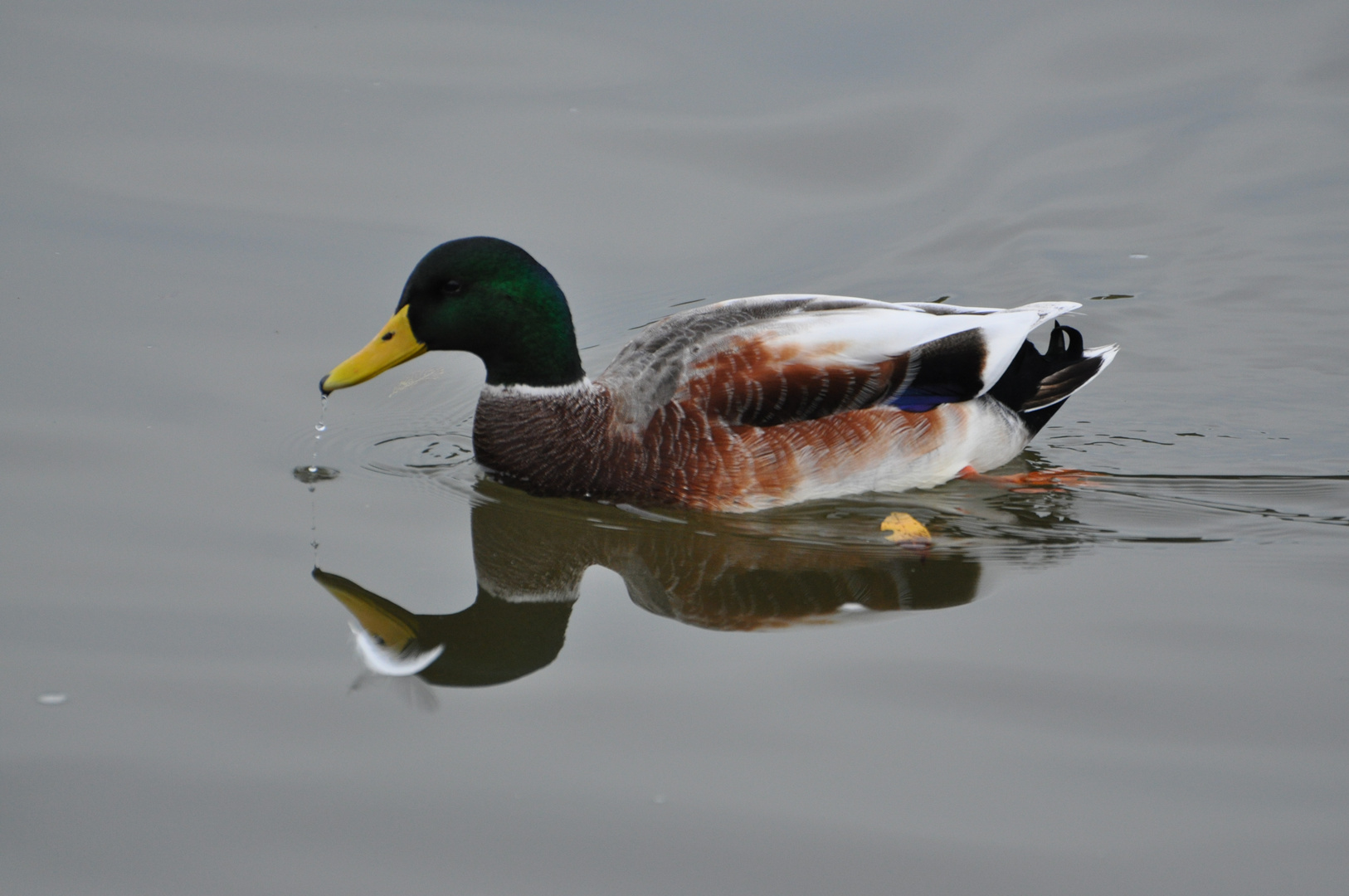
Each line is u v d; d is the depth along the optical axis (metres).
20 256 14.65
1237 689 8.72
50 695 8.63
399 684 8.95
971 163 17.09
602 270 15.03
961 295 15.11
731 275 15.09
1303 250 15.75
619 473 11.49
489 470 12.06
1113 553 10.70
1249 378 13.91
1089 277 15.41
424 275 11.49
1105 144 17.41
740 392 11.27
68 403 12.42
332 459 12.12
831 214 16.20
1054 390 12.31
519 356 11.62
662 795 7.86
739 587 10.39
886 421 11.55
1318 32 19.53
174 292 14.27
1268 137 17.55
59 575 9.98
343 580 10.23
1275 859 7.34
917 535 11.00
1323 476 12.10
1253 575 10.25
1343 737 8.22
